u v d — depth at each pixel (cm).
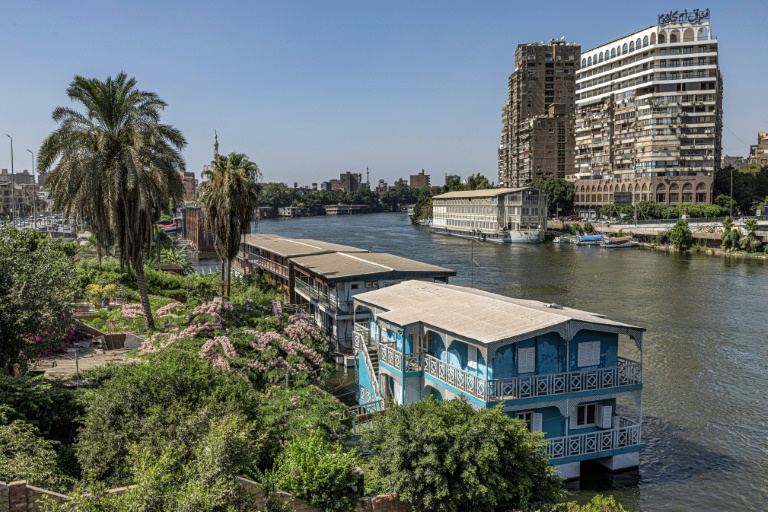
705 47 17212
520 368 2753
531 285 8425
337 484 1888
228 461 1608
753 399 3956
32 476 1659
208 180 5594
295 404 2767
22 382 2231
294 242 7519
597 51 19988
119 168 3712
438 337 3178
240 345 3562
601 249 13900
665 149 17412
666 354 4944
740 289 7900
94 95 3744
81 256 6334
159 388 2042
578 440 2834
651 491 2834
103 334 3531
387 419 2150
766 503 2741
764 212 16712
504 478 1931
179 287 5659
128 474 1769
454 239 16912
